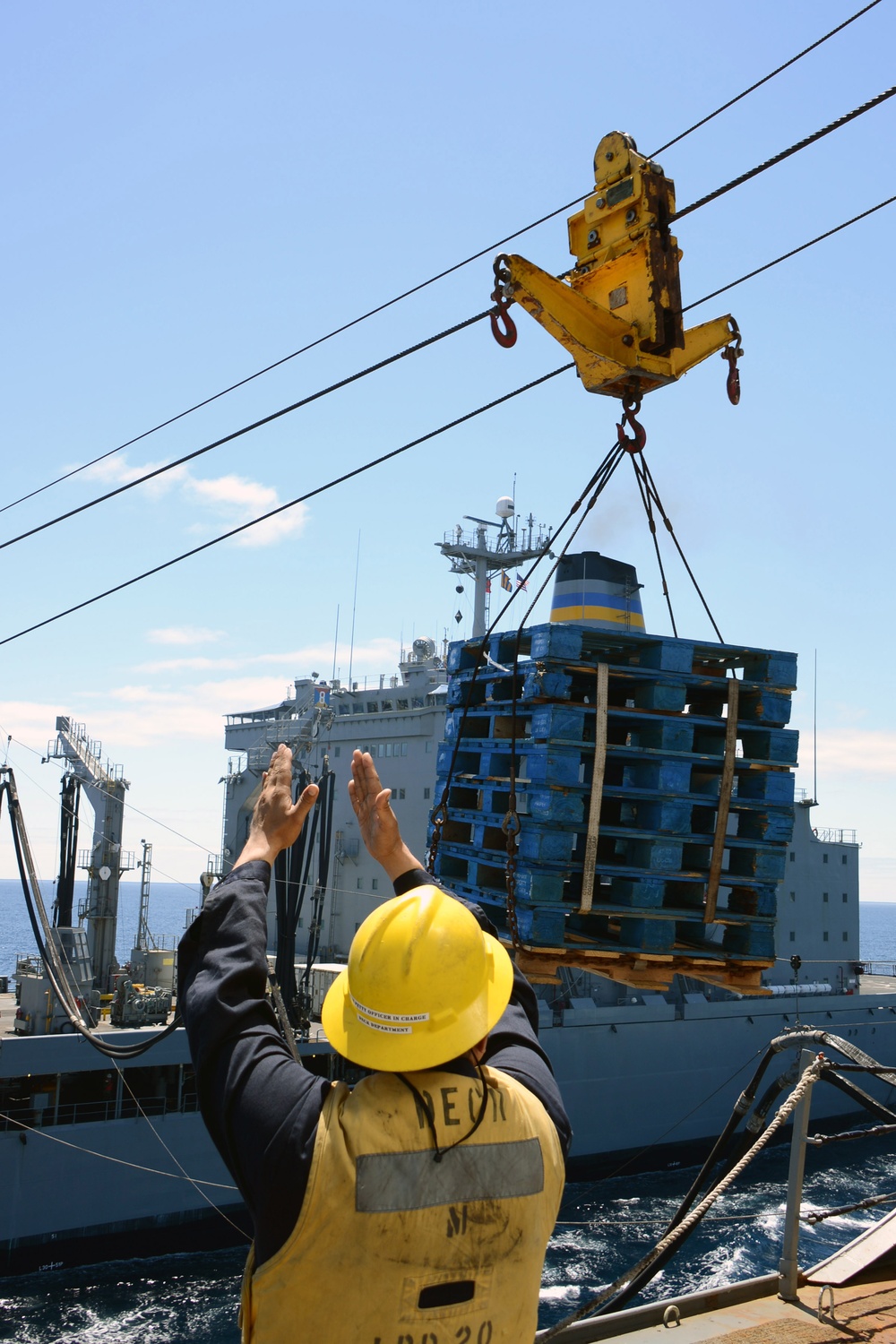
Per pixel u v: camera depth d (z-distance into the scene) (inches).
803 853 1439.5
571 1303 761.6
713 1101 1161.4
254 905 69.4
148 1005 973.8
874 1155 1155.9
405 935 62.2
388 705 1434.5
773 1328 154.7
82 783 1224.2
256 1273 56.1
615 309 196.5
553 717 209.5
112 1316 720.3
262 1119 56.9
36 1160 800.3
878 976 1622.8
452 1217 54.5
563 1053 1067.9
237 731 1678.2
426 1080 58.3
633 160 192.1
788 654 239.1
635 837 217.9
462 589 1392.7
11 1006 1099.3
